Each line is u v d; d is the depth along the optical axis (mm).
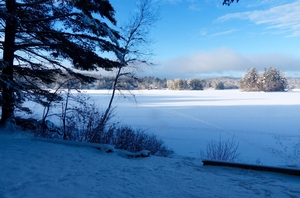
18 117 10617
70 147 6824
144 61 15516
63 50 9133
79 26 9203
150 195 3838
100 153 6539
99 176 4570
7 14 7188
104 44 9531
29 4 8273
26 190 3592
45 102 9617
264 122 21672
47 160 5285
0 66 7879
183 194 3979
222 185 4527
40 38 9328
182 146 13422
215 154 10891
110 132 10055
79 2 8461
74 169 4855
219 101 44625
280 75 89688
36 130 9781
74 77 10500
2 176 4082
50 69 9648
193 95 66000
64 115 9664
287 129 18406
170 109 31844
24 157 5336
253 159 10945
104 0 9500
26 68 9133
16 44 9133
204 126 19750
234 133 17031
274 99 48906
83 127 9703
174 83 112125
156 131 17609
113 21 10609
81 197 3520
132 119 23281
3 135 8305
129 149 10281
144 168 5457
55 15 9102
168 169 5543
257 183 4703
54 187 3799
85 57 9539
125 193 3832
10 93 8375
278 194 4117
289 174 5316
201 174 5254
